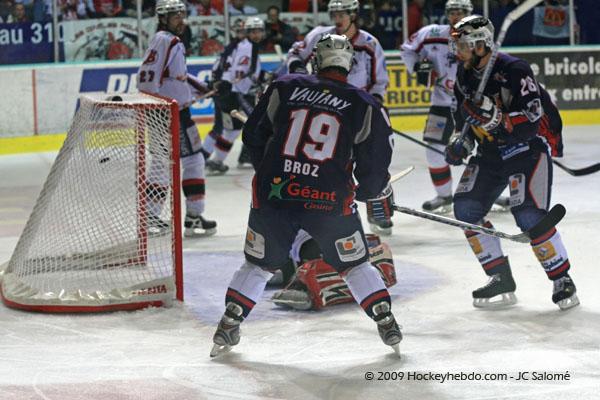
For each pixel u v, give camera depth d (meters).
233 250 15.46
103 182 12.77
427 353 9.69
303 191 9.10
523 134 10.64
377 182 9.38
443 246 15.21
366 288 9.41
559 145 11.66
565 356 9.48
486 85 10.85
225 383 8.88
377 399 8.41
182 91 16.27
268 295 12.31
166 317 11.39
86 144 12.84
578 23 33.97
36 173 24.59
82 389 8.72
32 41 29.80
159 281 11.80
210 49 31.27
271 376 9.07
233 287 9.55
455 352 9.71
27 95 27.94
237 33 24.39
